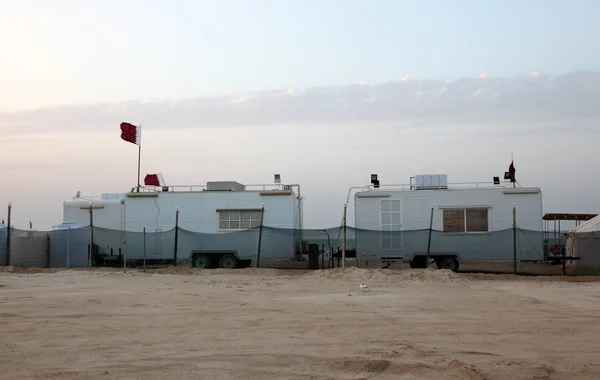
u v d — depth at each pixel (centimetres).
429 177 2597
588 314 1281
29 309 1339
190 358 834
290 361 815
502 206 2488
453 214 2508
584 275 2352
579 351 889
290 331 1057
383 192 2550
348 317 1228
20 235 2741
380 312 1306
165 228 2723
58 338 989
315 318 1214
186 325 1123
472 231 2483
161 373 748
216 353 867
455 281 2089
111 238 2767
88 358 834
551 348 910
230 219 2706
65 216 3100
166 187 2823
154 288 1864
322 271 2414
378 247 2491
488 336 1012
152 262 2738
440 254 2462
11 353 870
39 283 2016
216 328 1089
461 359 823
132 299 1542
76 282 2062
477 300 1543
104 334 1027
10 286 1897
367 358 818
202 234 2639
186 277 2291
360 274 2212
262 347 912
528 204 2473
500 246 2442
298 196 2889
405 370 758
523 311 1328
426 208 2523
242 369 769
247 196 2705
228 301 1511
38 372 755
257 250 2612
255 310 1336
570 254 2742
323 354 859
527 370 757
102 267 2722
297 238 2623
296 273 2481
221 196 2719
